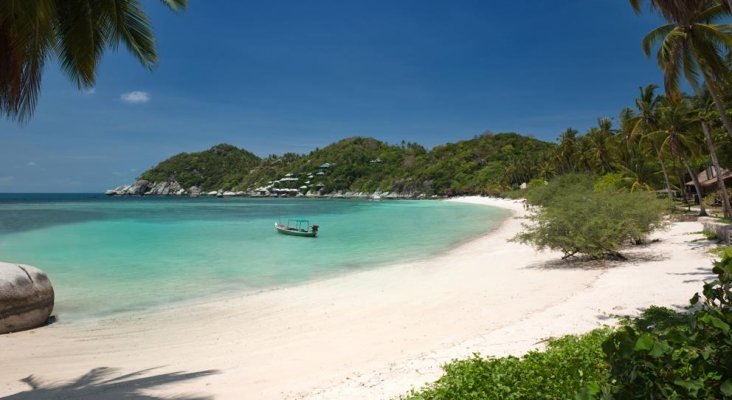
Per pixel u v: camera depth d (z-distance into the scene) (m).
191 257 26.48
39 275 13.85
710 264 15.94
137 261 24.95
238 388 8.21
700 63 18.72
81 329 12.89
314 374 8.74
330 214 71.94
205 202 144.38
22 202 136.25
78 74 9.58
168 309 14.99
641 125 42.88
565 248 19.94
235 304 15.52
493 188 130.00
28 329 12.94
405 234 39.09
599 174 68.12
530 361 7.34
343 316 13.56
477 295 15.08
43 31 7.87
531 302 13.36
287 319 13.51
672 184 58.78
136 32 10.48
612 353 2.46
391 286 17.75
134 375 9.29
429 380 7.41
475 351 8.88
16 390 8.58
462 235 37.59
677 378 2.36
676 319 8.53
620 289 13.44
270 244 32.38
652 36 21.31
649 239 24.48
